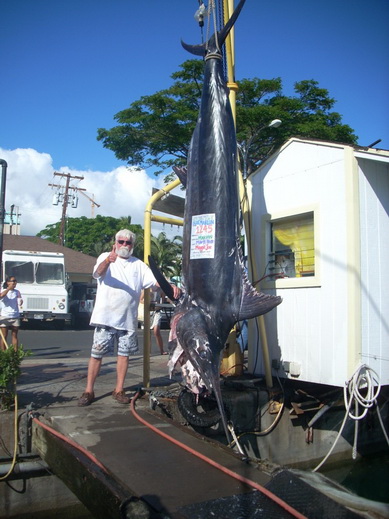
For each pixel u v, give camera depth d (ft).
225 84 12.96
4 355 12.37
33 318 52.21
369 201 14.84
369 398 14.06
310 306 15.44
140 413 12.93
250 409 15.24
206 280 11.34
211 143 12.27
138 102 47.21
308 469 16.61
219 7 15.23
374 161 15.08
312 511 6.91
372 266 14.73
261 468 8.86
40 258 53.78
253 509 7.11
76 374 19.08
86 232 136.77
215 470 8.80
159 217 17.07
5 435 12.19
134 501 7.23
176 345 11.16
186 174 13.14
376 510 6.79
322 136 45.96
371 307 14.57
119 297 14.17
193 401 14.05
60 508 12.68
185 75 47.26
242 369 17.39
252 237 17.67
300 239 16.34
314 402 16.48
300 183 16.11
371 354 14.44
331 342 14.74
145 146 48.93
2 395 12.57
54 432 11.00
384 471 17.26
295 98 48.37
